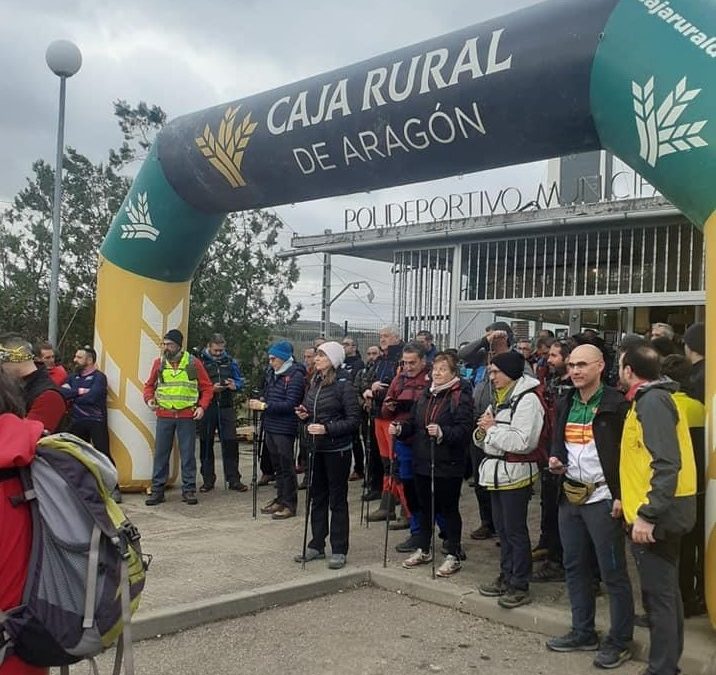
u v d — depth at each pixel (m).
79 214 16.31
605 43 5.02
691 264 10.44
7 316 16.55
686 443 3.84
